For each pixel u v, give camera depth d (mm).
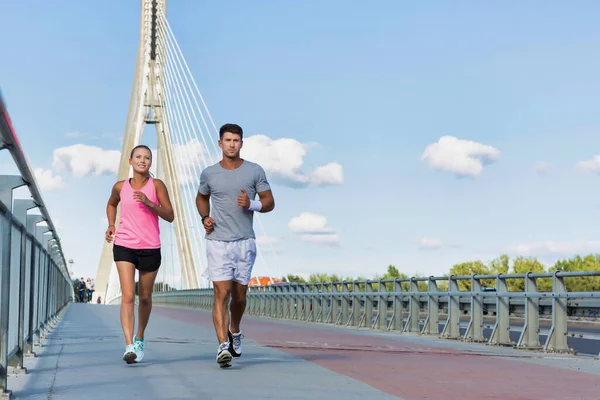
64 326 14109
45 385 5453
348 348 9500
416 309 16016
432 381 6250
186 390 5312
